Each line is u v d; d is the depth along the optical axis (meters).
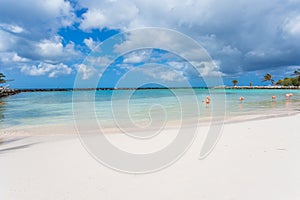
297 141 5.65
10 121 10.80
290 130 7.10
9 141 6.59
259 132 6.91
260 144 5.46
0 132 7.99
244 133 6.84
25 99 28.62
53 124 9.80
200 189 3.21
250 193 3.02
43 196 3.17
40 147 5.85
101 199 3.04
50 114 13.23
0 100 27.16
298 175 3.54
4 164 4.54
